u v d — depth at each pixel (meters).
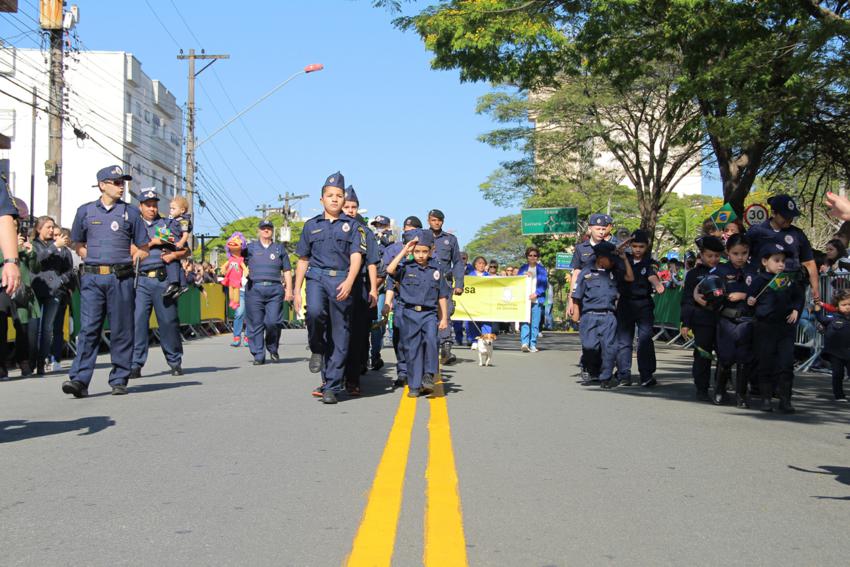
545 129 32.06
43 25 22.64
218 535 4.34
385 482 5.43
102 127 61.03
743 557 4.14
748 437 7.46
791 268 9.18
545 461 6.18
